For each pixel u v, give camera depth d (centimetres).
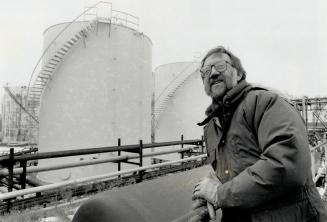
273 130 112
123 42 1536
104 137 1416
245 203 107
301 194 116
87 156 1340
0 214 367
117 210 95
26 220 303
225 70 137
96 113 1414
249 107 125
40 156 590
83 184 603
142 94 1623
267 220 114
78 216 101
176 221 102
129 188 117
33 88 1459
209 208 119
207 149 156
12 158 538
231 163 132
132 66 1566
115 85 1477
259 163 109
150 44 1794
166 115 2391
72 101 1410
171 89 2347
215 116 143
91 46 1449
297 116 115
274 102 118
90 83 1424
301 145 104
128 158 902
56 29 1518
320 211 118
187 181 148
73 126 1395
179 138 2325
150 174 870
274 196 106
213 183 124
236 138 130
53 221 293
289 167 101
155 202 111
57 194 466
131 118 1527
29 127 2014
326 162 562
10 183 533
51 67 1414
